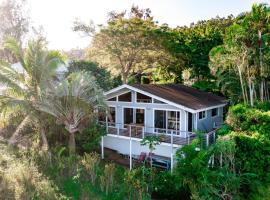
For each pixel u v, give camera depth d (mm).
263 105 21016
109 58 33594
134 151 20172
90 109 19359
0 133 20938
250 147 13438
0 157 14906
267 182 12766
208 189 12141
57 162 16609
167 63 33438
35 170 14438
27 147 19391
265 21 23188
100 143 21141
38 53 19766
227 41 23859
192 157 14516
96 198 13422
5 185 11930
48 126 20359
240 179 12484
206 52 33312
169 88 23828
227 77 25188
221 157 13188
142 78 40969
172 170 15531
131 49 31641
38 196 12133
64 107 18656
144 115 20906
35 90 19625
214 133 18078
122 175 16859
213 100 24172
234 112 17641
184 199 14336
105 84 30016
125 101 21875
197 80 34281
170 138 18797
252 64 22750
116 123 20844
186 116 18906
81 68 28984
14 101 18344
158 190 14836
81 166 16125
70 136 19250
